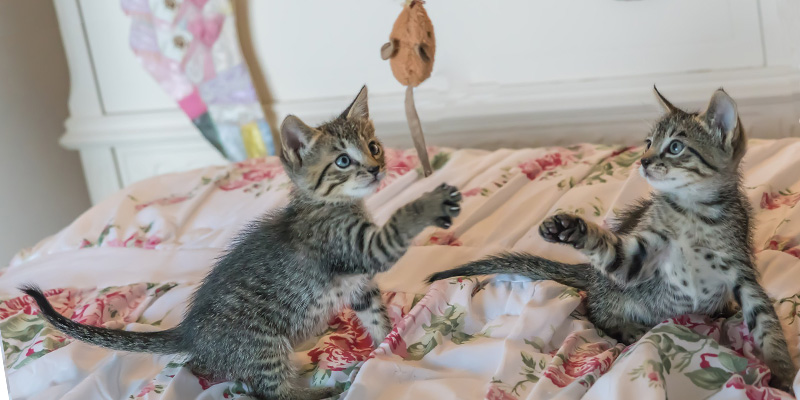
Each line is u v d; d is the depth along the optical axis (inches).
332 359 37.8
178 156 66.0
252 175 54.4
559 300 38.5
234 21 60.4
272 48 61.5
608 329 38.0
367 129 38.3
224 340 36.9
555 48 56.1
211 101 61.9
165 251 47.1
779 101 52.8
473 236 45.1
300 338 38.0
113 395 37.1
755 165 46.7
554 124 56.9
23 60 65.4
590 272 39.3
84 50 64.2
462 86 58.0
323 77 61.2
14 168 64.2
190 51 60.9
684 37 53.8
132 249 47.6
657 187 35.5
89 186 68.2
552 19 55.7
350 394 34.8
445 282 40.3
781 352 34.2
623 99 54.8
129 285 44.7
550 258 42.7
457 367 36.5
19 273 47.4
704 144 35.0
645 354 33.3
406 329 38.0
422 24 44.3
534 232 44.2
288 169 37.4
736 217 35.5
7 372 38.9
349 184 36.8
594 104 55.2
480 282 40.9
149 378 37.9
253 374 36.9
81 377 38.1
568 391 33.2
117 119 65.2
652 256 36.1
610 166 49.2
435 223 35.0
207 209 50.9
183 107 62.4
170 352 37.9
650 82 54.4
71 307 43.9
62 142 66.2
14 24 64.6
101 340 37.6
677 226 35.7
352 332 40.2
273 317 37.1
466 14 56.8
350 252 36.6
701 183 35.0
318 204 37.3
